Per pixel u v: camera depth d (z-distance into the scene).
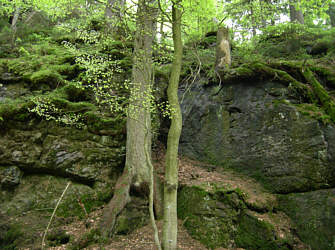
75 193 8.28
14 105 8.85
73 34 13.73
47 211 7.81
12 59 11.22
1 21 14.94
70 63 11.59
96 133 9.27
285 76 9.09
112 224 7.20
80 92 10.27
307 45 12.07
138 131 8.63
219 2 11.23
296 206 7.21
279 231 6.58
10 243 6.92
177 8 6.90
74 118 9.17
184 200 8.23
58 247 6.73
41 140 8.73
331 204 6.59
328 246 6.19
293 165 7.80
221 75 10.60
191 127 11.09
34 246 6.73
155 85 11.66
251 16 11.11
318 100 8.33
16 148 8.38
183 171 9.42
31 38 13.99
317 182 7.17
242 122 9.62
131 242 6.82
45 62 11.27
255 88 9.77
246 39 13.05
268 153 8.53
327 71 8.99
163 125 11.85
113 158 9.06
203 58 12.45
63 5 12.38
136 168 8.22
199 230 7.23
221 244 6.81
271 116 8.85
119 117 9.65
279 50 11.90
